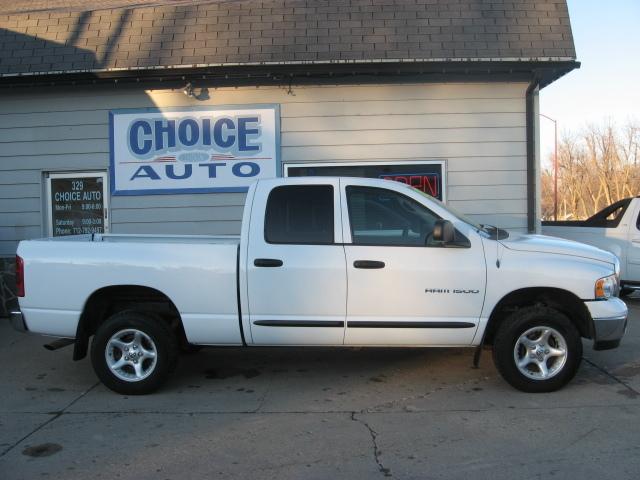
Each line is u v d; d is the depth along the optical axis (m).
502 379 5.67
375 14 9.01
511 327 5.18
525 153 8.99
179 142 9.15
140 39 8.99
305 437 4.33
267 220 5.32
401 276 5.14
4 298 9.10
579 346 5.16
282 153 9.14
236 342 5.34
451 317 5.18
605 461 3.86
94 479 3.70
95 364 5.35
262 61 8.58
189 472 3.78
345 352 6.71
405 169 9.09
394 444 4.19
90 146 9.25
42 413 4.93
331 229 5.28
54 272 5.36
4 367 6.37
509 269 5.14
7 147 9.34
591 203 54.09
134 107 9.19
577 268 5.16
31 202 9.35
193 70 8.60
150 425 4.62
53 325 5.37
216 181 9.16
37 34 9.25
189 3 9.53
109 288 5.42
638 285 9.90
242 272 5.23
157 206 9.21
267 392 5.41
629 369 5.96
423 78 8.98
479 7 9.02
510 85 8.98
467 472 3.73
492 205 9.02
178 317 5.57
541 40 8.64
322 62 8.45
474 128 9.01
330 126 9.09
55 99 9.24
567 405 4.93
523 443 4.16
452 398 5.16
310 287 5.19
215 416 4.80
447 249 5.18
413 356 6.50
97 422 4.70
